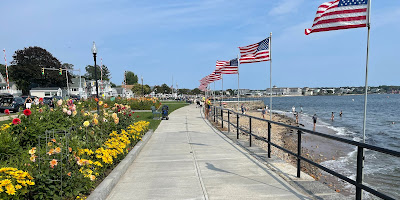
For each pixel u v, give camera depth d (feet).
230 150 28.32
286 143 59.88
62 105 26.14
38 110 23.07
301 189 15.96
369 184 30.94
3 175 11.27
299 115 171.63
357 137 75.61
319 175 33.88
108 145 20.42
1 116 67.31
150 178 18.88
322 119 141.28
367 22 19.88
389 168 37.99
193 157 25.31
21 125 20.15
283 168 20.74
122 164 20.81
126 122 31.60
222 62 74.33
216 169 20.89
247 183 17.31
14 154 16.56
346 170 36.99
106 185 15.74
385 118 141.69
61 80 258.98
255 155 25.59
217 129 48.29
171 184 17.49
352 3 20.74
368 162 42.04
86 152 16.65
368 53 18.60
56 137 16.35
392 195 26.81
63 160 14.10
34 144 20.12
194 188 16.63
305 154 48.16
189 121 63.31
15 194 10.92
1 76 250.57
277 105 333.42
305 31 24.16
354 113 180.96
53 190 12.81
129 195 15.62
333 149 53.47
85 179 14.39
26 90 252.21
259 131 79.46
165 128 49.52
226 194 15.47
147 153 27.58
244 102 271.28
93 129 22.70
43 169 13.12
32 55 247.09
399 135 79.56
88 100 98.94
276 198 14.65
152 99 132.26
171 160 24.26
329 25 21.59
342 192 27.45
